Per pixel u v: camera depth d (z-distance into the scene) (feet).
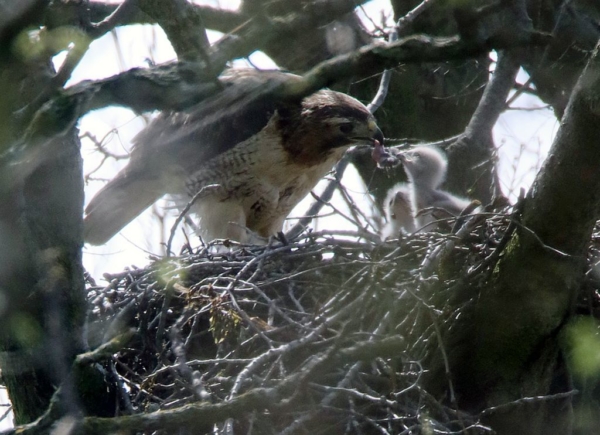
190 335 33.60
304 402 30.25
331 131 48.60
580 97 28.63
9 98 18.16
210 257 39.37
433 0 25.57
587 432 35.96
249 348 33.71
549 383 34.47
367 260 36.37
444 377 33.73
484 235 35.32
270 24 23.27
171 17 25.76
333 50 31.37
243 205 51.08
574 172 29.81
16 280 27.68
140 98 22.03
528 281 32.14
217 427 30.27
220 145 49.75
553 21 45.75
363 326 34.12
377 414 30.94
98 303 37.01
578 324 32.81
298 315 35.70
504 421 34.04
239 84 27.68
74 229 30.14
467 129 49.98
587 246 31.71
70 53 20.77
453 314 33.40
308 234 38.96
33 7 17.46
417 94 55.57
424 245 36.81
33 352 29.45
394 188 52.01
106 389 32.53
